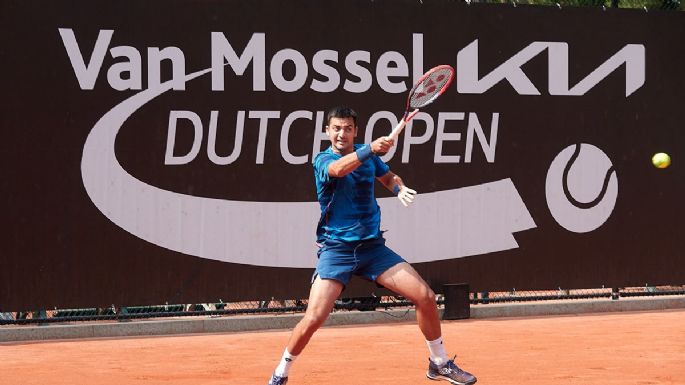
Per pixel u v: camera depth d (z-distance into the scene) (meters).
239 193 18.14
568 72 20.08
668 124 20.73
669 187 20.73
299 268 18.45
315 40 18.53
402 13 19.03
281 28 18.34
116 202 17.50
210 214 18.02
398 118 18.98
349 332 17.73
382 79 18.91
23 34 17.03
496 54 19.61
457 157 19.36
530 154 19.83
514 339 16.55
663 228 20.72
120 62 17.52
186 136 17.88
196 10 17.91
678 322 18.91
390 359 14.50
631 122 20.50
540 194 19.89
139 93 17.62
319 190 10.20
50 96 17.19
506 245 19.69
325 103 18.59
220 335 17.62
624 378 12.59
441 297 20.06
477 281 19.50
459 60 19.38
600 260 20.31
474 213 19.47
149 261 17.72
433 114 19.19
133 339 17.12
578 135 20.12
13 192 17.00
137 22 17.59
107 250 17.48
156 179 17.72
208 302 17.98
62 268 17.23
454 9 19.33
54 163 17.20
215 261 18.03
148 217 17.69
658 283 20.67
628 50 20.45
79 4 17.31
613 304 20.56
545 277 19.92
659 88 20.69
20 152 17.02
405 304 19.17
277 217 18.34
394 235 18.92
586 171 20.19
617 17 20.39
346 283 10.17
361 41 18.78
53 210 17.20
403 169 19.02
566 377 12.69
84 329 17.30
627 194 20.48
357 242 10.06
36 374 13.34
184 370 13.64
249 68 18.17
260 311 18.55
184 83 17.84
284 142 18.38
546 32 19.92
